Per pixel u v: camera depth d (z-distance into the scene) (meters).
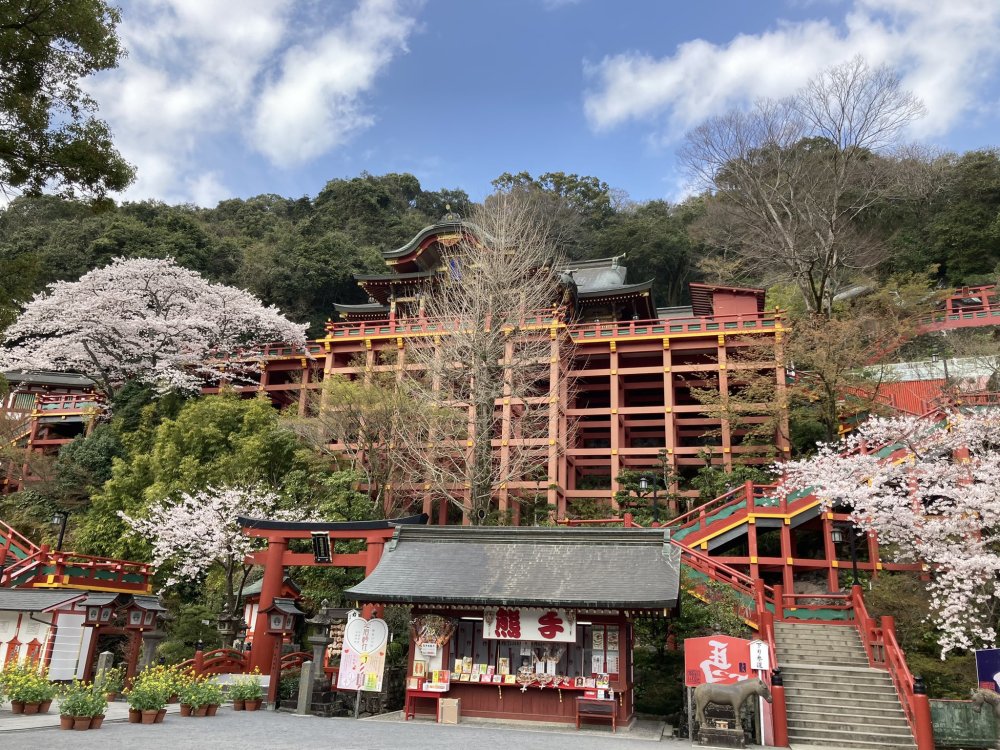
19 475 38.59
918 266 49.72
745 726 14.64
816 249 40.66
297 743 10.69
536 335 33.72
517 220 32.09
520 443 31.36
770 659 15.59
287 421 30.03
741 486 25.12
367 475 28.03
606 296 39.88
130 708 12.80
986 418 20.38
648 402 42.28
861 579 23.59
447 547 17.83
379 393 28.62
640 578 15.40
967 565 16.89
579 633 16.20
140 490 28.70
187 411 30.56
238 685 16.30
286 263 64.06
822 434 32.97
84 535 28.19
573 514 33.84
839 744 14.54
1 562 23.89
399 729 13.55
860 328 31.09
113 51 11.90
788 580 23.36
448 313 29.62
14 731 10.84
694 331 35.69
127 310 38.91
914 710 14.05
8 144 11.09
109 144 12.16
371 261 67.00
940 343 37.03
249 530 20.38
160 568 26.50
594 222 77.56
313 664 16.33
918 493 19.58
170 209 71.25
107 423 40.16
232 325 41.41
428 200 93.62
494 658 16.38
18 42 10.97
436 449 27.86
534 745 11.74
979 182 50.38
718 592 19.72
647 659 19.41
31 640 20.31
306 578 24.23
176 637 24.33
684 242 66.94
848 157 39.94
